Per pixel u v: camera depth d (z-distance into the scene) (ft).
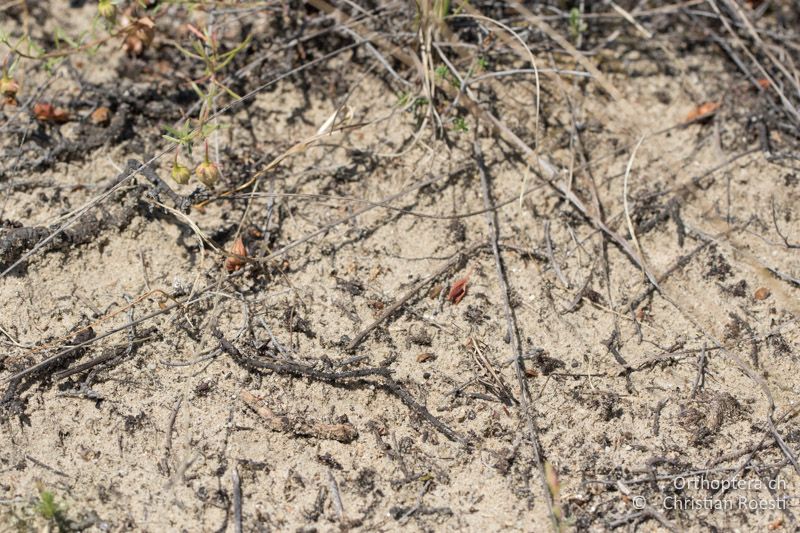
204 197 1.73
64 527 1.54
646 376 1.65
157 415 1.61
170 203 1.71
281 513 1.56
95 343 1.64
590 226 1.75
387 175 1.77
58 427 1.60
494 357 1.66
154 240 1.71
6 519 1.54
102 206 1.72
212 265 1.70
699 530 1.56
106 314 1.66
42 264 1.68
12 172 1.74
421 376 1.64
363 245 1.73
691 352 1.67
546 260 1.73
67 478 1.57
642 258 1.72
